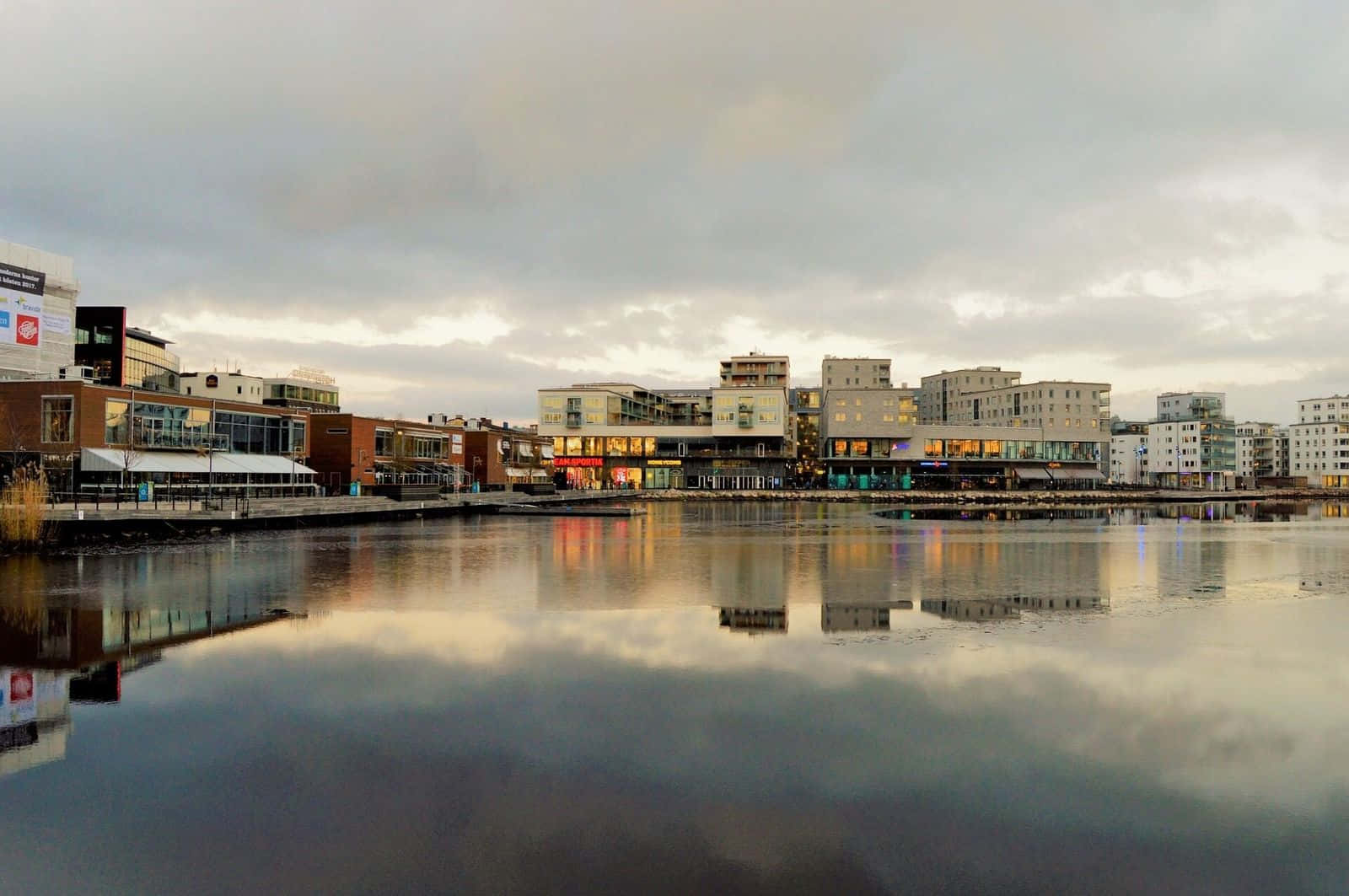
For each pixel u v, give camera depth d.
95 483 56.88
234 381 121.06
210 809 8.72
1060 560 33.53
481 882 7.33
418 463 93.62
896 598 22.25
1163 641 16.44
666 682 13.38
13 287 65.69
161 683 13.29
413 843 8.00
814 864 7.64
